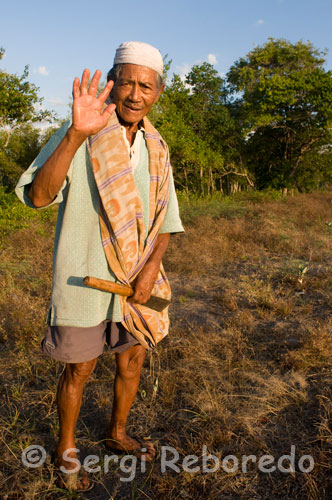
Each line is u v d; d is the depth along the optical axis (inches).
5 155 1071.0
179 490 77.6
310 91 1032.2
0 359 125.3
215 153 944.3
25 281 196.2
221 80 1095.6
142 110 68.7
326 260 254.8
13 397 105.1
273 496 76.8
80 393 75.7
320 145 1153.4
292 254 266.4
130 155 71.1
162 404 102.5
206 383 108.0
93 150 66.5
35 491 75.0
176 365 120.3
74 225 68.7
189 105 1047.6
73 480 76.5
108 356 122.3
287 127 1095.6
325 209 510.3
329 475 80.3
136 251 69.9
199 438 89.4
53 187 61.1
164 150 76.1
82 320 69.1
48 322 72.9
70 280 68.9
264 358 127.4
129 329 73.5
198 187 930.7
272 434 92.4
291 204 575.5
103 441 89.4
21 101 557.6
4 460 82.3
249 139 1179.9
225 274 228.8
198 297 188.4
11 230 306.0
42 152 64.7
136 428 94.6
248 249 283.4
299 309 169.6
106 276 70.7
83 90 58.2
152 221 73.6
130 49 65.8
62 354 70.5
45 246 276.1
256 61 1164.5
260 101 1044.5
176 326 149.8
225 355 126.1
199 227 350.9
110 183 66.2
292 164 1195.3
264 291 181.6
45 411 99.6
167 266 235.9
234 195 796.0
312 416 98.1
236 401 103.7
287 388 108.9
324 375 114.4
